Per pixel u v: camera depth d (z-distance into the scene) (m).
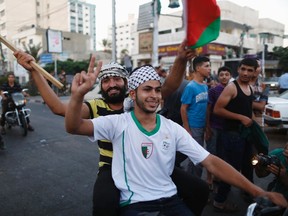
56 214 3.52
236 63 19.52
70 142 7.14
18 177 4.76
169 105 3.82
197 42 1.75
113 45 16.30
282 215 1.76
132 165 1.87
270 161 2.27
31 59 2.08
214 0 1.75
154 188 1.87
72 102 1.77
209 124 4.01
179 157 2.70
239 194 4.04
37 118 10.95
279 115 7.35
